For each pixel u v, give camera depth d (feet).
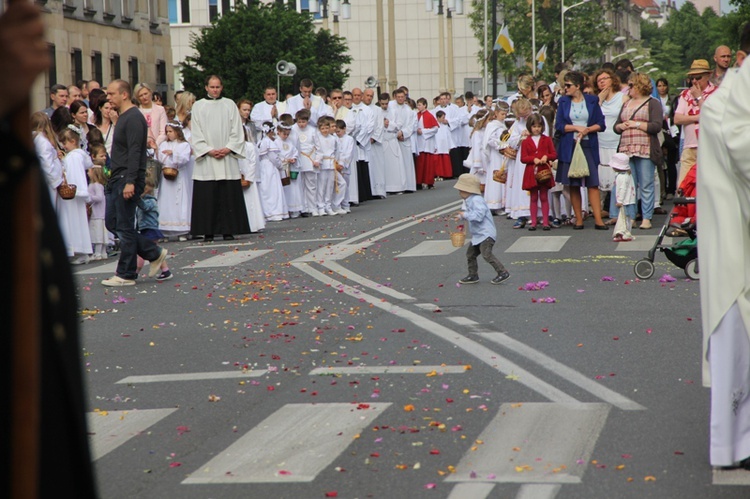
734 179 19.17
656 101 60.13
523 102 66.54
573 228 63.26
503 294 40.75
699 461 20.06
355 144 95.25
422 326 34.63
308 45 213.87
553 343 31.35
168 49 189.88
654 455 20.49
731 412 19.30
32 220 9.14
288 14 213.05
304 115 82.84
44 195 10.14
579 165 60.75
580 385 26.18
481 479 19.29
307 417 23.98
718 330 19.25
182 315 38.86
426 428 22.75
